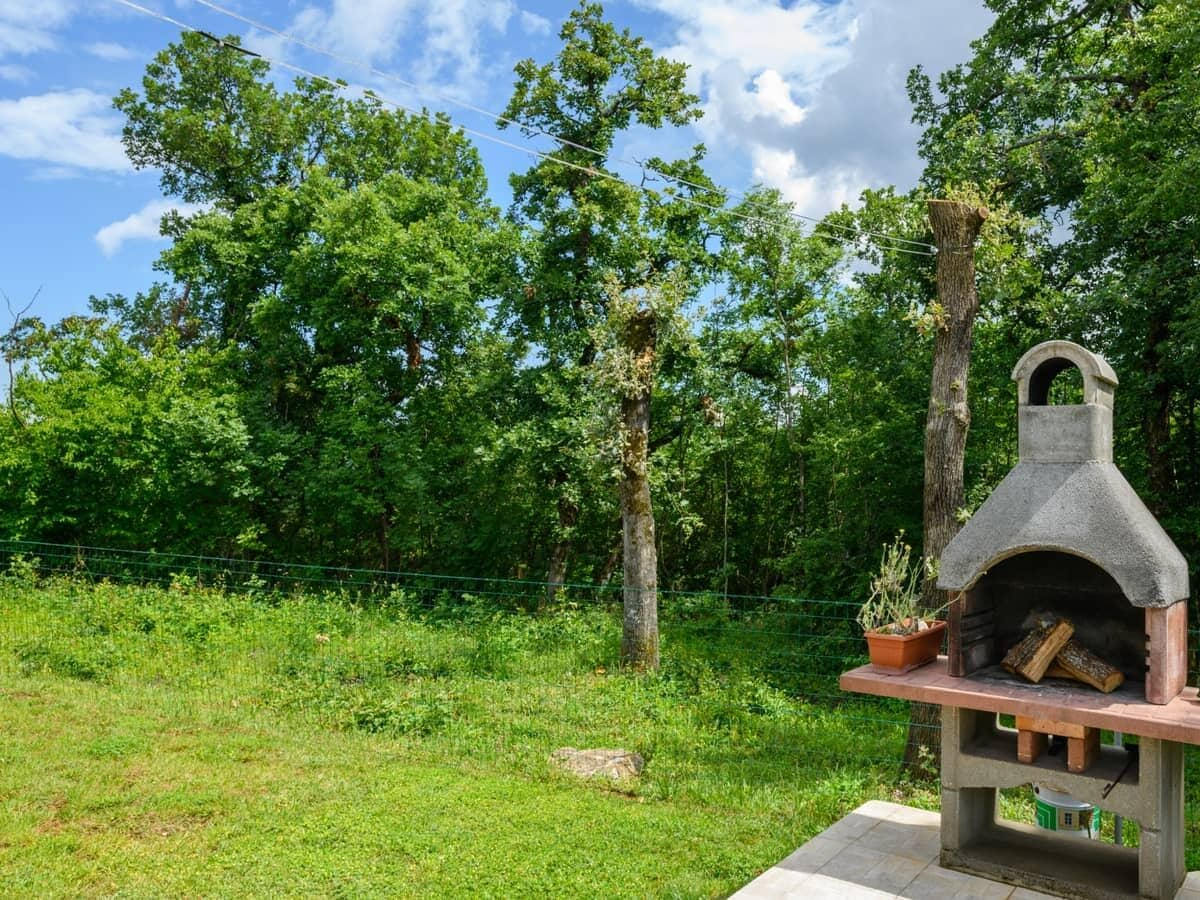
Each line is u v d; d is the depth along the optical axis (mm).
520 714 9922
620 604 18984
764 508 23516
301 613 15469
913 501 15805
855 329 16797
